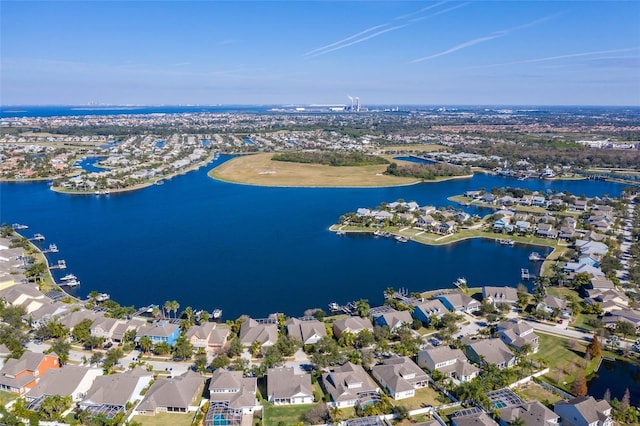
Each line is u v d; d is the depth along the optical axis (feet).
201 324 488.44
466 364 415.64
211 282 634.43
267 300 581.12
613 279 631.56
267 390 379.76
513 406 357.41
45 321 499.10
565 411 351.46
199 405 368.07
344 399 368.48
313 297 591.78
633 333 482.69
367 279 654.12
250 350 453.99
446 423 348.79
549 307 540.11
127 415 353.31
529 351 449.48
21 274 629.92
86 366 425.69
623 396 390.21
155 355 449.89
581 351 456.45
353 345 468.34
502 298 566.77
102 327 476.13
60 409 358.84
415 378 396.98
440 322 509.76
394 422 350.02
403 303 557.74
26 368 399.85
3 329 464.65
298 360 442.09
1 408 354.33
